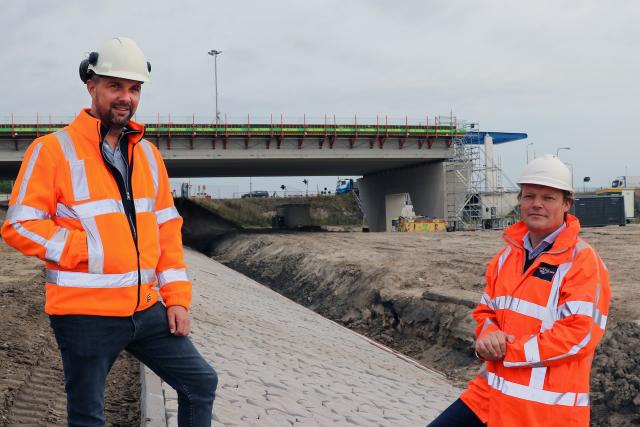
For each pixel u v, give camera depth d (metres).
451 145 44.09
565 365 3.38
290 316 16.98
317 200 80.00
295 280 28.20
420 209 47.88
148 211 3.33
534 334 3.47
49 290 3.09
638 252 24.59
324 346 13.19
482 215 45.16
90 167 3.14
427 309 17.09
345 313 20.98
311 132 41.12
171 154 40.44
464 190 44.69
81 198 3.11
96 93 3.21
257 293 21.28
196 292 15.54
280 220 61.09
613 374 10.83
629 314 12.77
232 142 41.19
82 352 3.07
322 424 6.97
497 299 3.74
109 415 6.04
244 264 37.06
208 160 41.78
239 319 13.56
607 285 3.46
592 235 33.09
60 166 3.09
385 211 54.44
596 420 10.48
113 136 3.29
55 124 37.88
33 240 2.96
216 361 8.51
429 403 9.98
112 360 3.21
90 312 3.05
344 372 10.72
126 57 3.19
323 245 32.69
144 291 3.23
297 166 48.78
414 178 48.50
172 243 3.56
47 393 6.42
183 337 3.43
